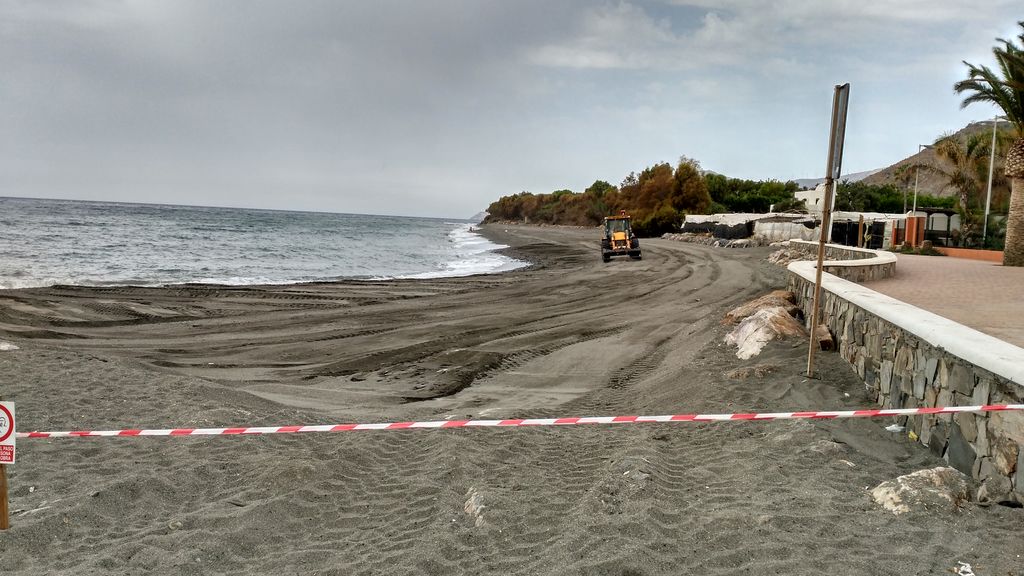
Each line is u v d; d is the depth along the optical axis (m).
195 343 14.42
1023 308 9.00
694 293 21.88
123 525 4.44
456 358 12.51
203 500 4.95
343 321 17.47
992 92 20.30
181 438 6.29
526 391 10.09
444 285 26.81
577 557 3.72
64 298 19.05
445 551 3.92
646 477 4.92
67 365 9.22
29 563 3.84
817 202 59.72
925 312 6.48
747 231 49.38
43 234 48.50
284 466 5.39
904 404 6.14
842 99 7.21
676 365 10.37
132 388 8.13
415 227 147.50
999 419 4.34
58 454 5.74
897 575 3.37
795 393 7.35
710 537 3.93
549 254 48.09
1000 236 29.23
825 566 3.47
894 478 4.84
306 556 3.96
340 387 10.57
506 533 4.20
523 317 17.94
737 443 5.95
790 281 15.90
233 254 41.94
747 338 10.13
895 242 31.98
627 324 16.14
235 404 7.73
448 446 6.15
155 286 23.42
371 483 5.36
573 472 5.57
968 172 38.56
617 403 8.77
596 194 115.69
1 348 9.83
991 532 3.82
